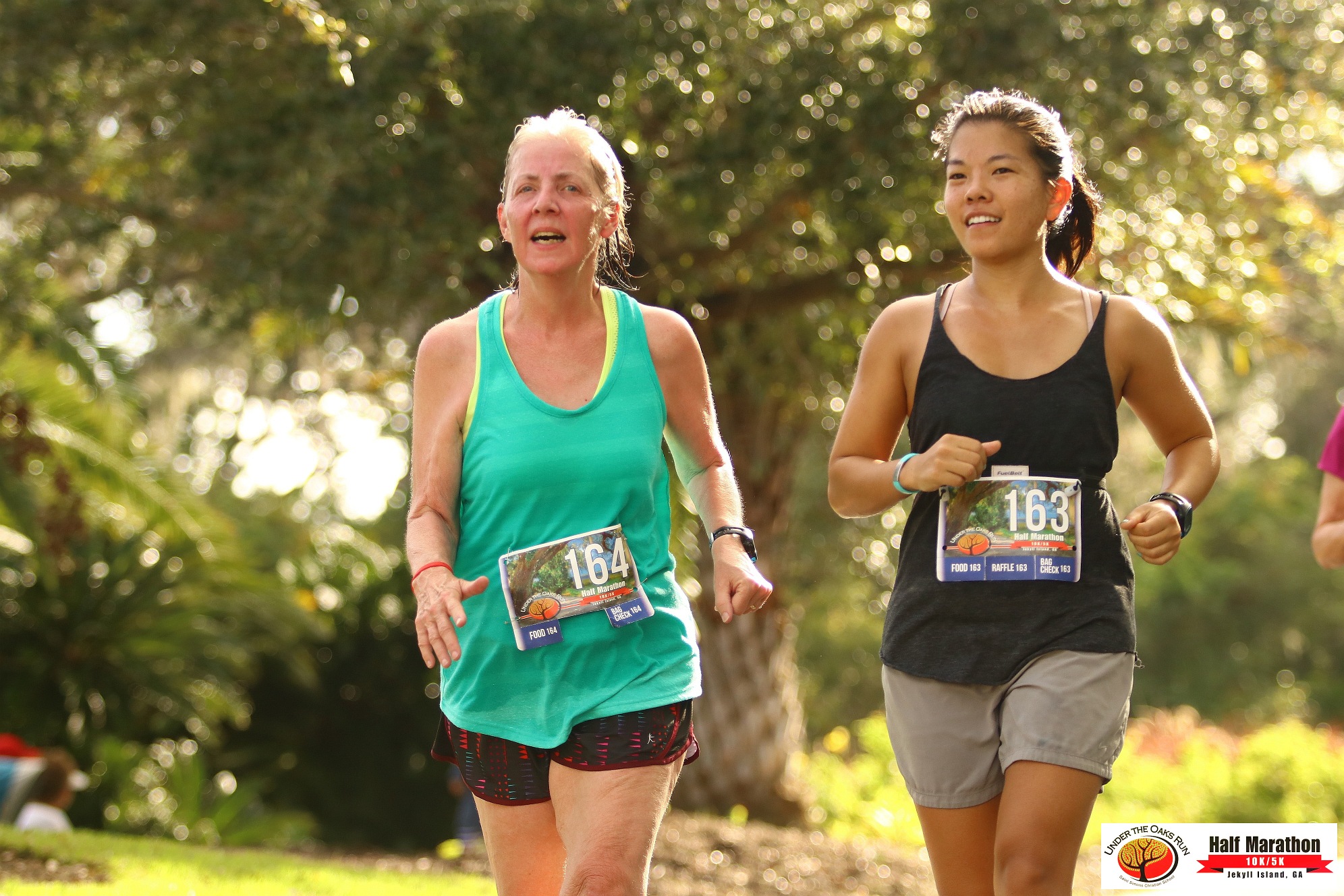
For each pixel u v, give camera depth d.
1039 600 9.12
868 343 10.05
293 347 39.38
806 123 27.14
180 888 17.02
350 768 46.72
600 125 26.44
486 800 9.17
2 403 34.16
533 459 8.87
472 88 25.91
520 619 8.78
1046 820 8.67
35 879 17.28
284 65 27.02
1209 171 28.77
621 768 8.66
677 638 9.04
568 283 9.09
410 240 26.31
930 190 28.09
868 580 43.34
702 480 9.66
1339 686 93.56
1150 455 76.12
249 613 41.44
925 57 28.23
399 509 58.03
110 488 37.38
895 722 9.57
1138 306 9.62
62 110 30.03
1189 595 93.12
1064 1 27.22
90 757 36.38
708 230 28.59
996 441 9.22
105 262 38.34
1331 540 13.49
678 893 24.28
